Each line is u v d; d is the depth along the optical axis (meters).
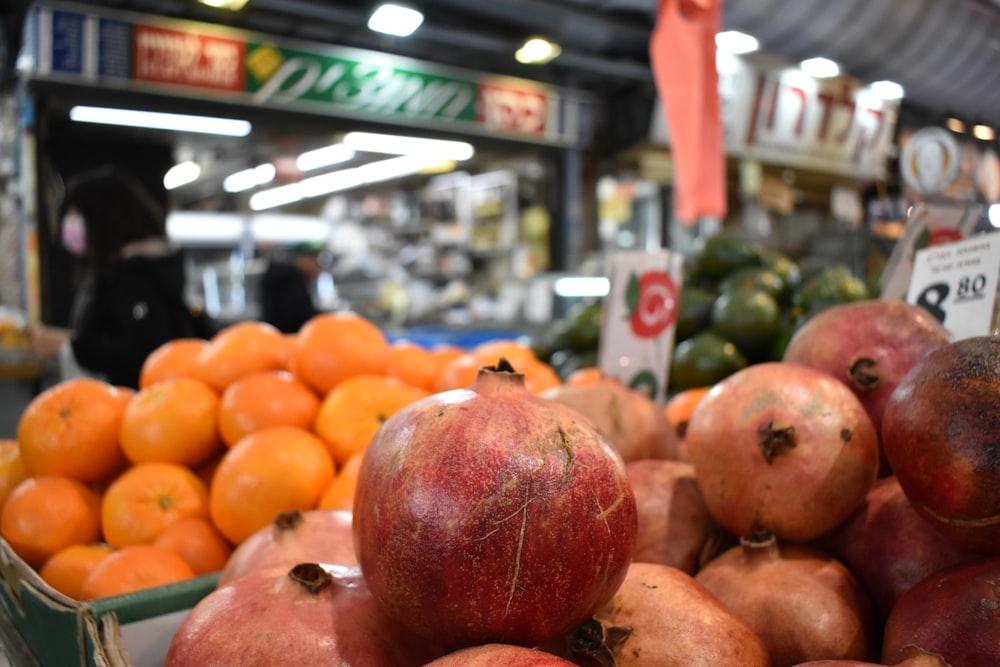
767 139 4.05
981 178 1.85
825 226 4.39
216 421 1.12
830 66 3.22
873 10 2.75
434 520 0.50
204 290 7.31
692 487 0.86
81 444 1.09
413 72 3.73
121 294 2.13
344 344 1.15
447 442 0.52
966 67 2.72
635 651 0.58
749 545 0.72
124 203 2.17
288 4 3.06
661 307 1.43
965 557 0.65
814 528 0.73
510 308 5.57
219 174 5.86
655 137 4.34
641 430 0.98
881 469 0.82
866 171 4.30
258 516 0.97
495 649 0.47
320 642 0.54
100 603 0.76
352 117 3.64
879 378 0.80
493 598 0.50
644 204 5.64
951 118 2.60
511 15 3.40
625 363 1.45
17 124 3.33
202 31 3.21
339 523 0.77
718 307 1.70
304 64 3.45
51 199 3.34
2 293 3.52
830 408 0.73
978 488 0.56
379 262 7.00
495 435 0.52
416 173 5.85
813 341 0.87
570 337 1.98
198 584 0.81
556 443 0.53
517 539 0.49
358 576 0.62
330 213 7.29
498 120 4.08
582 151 4.61
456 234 6.23
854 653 0.65
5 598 0.94
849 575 0.71
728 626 0.60
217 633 0.55
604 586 0.53
